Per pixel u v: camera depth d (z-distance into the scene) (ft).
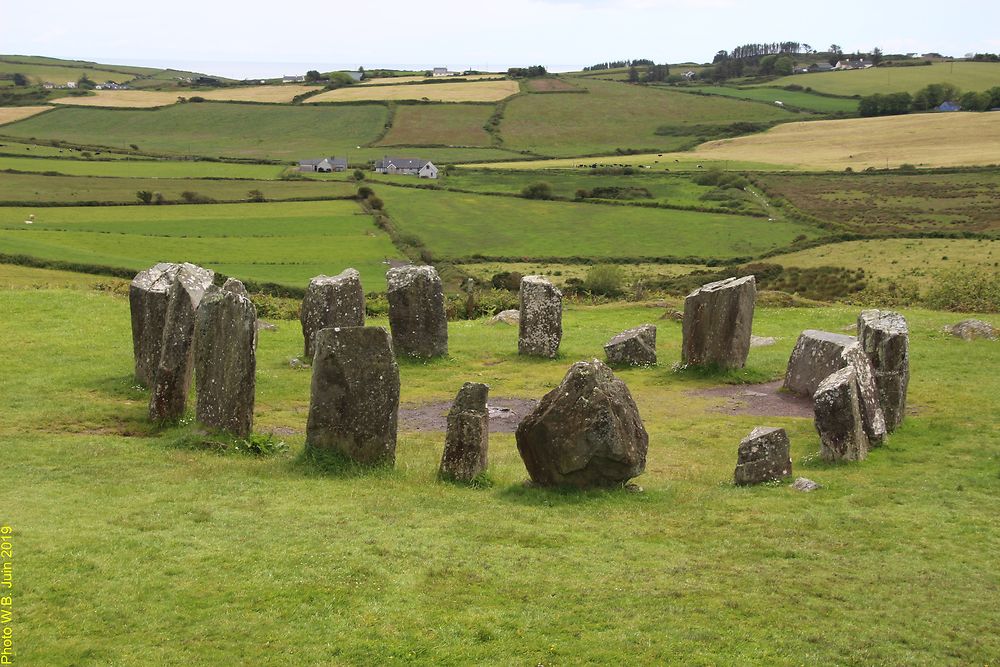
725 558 52.90
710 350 109.50
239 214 394.11
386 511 58.39
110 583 45.50
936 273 250.16
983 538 56.29
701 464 76.18
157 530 52.95
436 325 116.57
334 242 344.08
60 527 52.21
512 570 49.78
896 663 40.91
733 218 414.62
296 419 87.35
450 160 620.90
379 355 68.85
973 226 353.10
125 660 39.14
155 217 375.04
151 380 90.43
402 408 94.79
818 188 474.49
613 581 48.88
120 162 557.33
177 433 76.18
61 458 68.03
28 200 394.32
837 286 243.81
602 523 58.34
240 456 71.46
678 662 40.86
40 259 230.27
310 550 50.88
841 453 73.51
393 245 345.51
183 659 39.50
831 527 58.18
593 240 378.32
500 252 353.92
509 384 105.40
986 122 642.22
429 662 40.42
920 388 98.17
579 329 140.46
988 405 91.04
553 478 65.16
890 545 55.06
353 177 531.09
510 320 147.13
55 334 112.88
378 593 46.19
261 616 43.34
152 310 89.97
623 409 65.72
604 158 634.43
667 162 602.44
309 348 111.65
